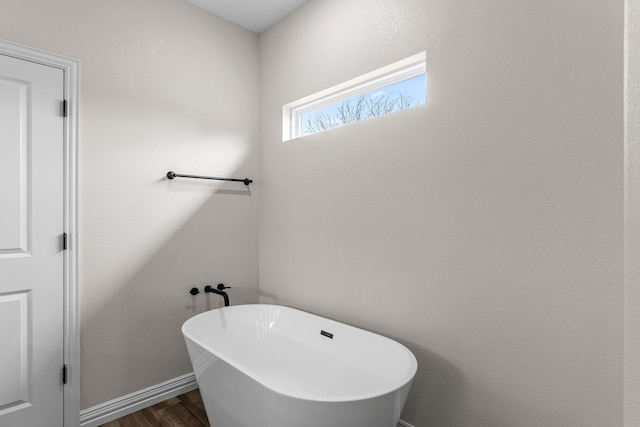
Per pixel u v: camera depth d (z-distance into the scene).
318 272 2.33
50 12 1.86
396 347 1.71
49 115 1.85
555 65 1.40
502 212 1.54
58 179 1.88
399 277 1.90
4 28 1.73
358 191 2.09
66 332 1.90
